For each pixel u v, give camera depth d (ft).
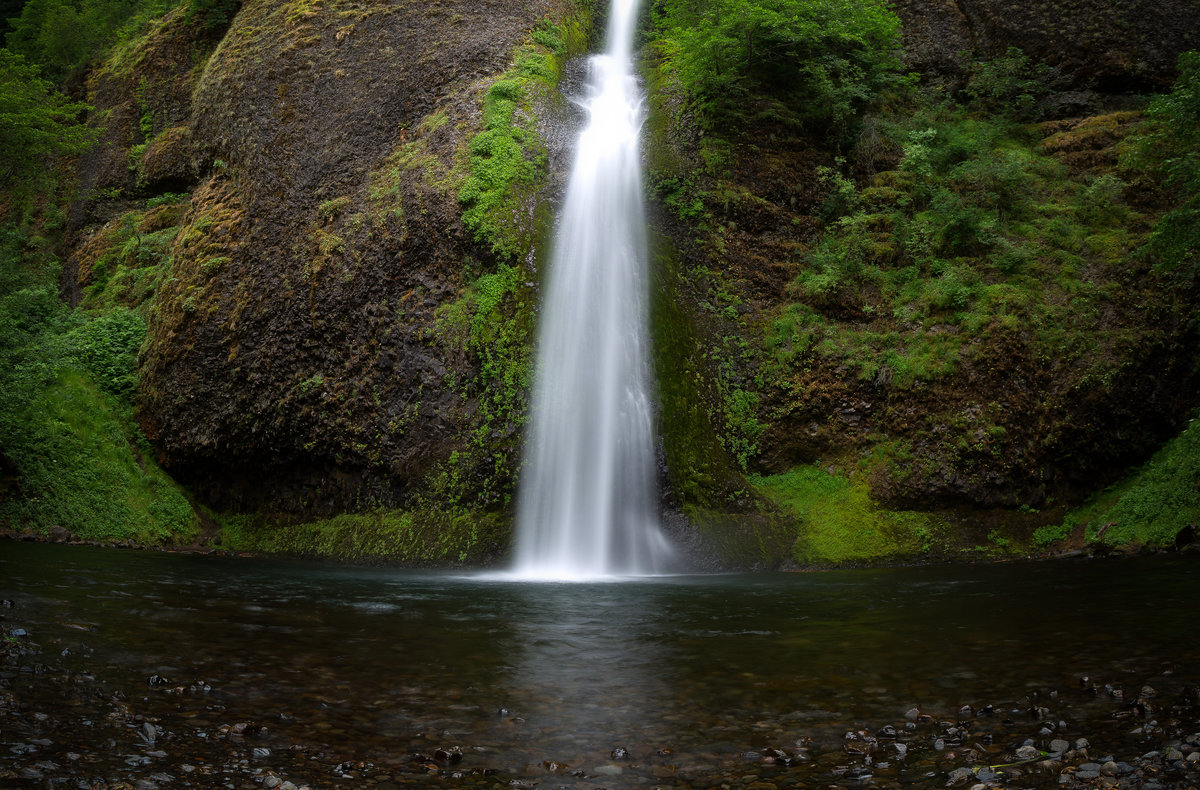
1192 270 54.70
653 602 35.22
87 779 15.43
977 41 76.54
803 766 17.13
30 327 68.85
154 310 71.15
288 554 58.08
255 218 68.39
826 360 56.90
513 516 51.75
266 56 75.41
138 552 52.65
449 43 71.26
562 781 16.49
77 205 96.68
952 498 52.16
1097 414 52.90
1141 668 21.99
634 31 86.43
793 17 65.05
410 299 59.26
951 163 66.90
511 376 54.44
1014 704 20.06
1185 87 53.21
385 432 57.06
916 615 30.81
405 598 36.32
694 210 62.90
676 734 18.99
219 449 63.87
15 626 25.95
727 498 52.80
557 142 65.36
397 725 19.43
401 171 64.18
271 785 15.72
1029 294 55.47
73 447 60.64
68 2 117.19
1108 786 15.47
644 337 57.21
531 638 28.02
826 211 65.41
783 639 27.61
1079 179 63.72
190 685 21.36
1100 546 47.91
